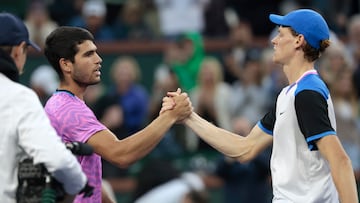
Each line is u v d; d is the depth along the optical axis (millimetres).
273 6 38938
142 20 37781
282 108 16859
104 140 16969
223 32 37719
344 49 33688
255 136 18500
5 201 15109
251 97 33156
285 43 17141
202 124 18703
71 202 15648
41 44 36250
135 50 35406
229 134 18641
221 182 31531
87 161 16906
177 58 33844
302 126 16531
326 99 16656
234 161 30719
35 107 15023
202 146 32250
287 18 17172
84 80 17250
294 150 16719
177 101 17906
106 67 35281
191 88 33125
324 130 16359
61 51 17141
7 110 14992
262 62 33750
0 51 15391
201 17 37625
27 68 35125
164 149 31891
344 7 38531
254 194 30750
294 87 16844
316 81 16781
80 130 16938
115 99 32750
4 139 14961
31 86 34875
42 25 36625
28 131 14797
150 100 34219
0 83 15258
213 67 32844
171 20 37594
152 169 23750
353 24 35812
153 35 37625
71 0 38719
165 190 23500
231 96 33281
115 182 31828
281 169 16891
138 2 37906
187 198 23469
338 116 31891
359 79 33969
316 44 16984
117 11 37938
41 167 15047
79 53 17156
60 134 16969
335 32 37781
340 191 16203
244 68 33719
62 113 16984
